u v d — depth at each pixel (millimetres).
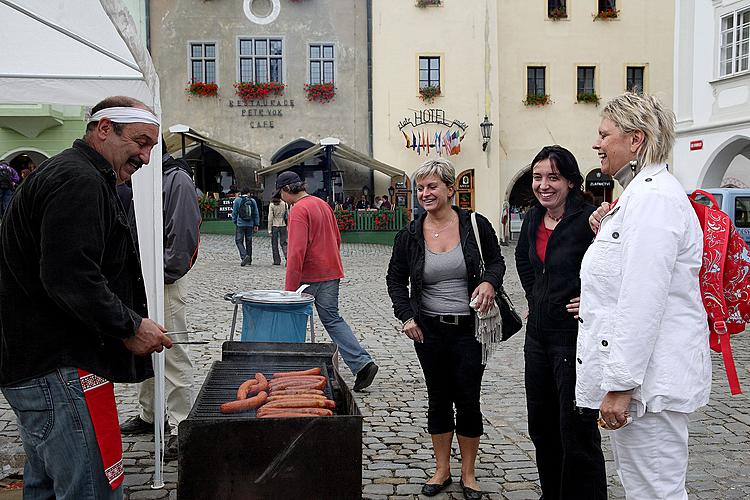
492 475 4457
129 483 4172
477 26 26328
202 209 25062
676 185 2562
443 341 4109
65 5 3791
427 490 4121
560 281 3395
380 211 24844
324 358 4391
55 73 4320
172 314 4738
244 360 4379
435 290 4109
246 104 26266
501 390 6531
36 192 2572
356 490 2973
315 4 26250
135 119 2822
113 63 4285
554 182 3486
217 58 26141
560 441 3643
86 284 2533
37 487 2848
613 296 2582
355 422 2961
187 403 4809
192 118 26172
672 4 27250
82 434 2668
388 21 26281
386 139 26500
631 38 27203
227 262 17922
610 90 27297
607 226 2633
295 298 5145
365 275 15734
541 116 27141
